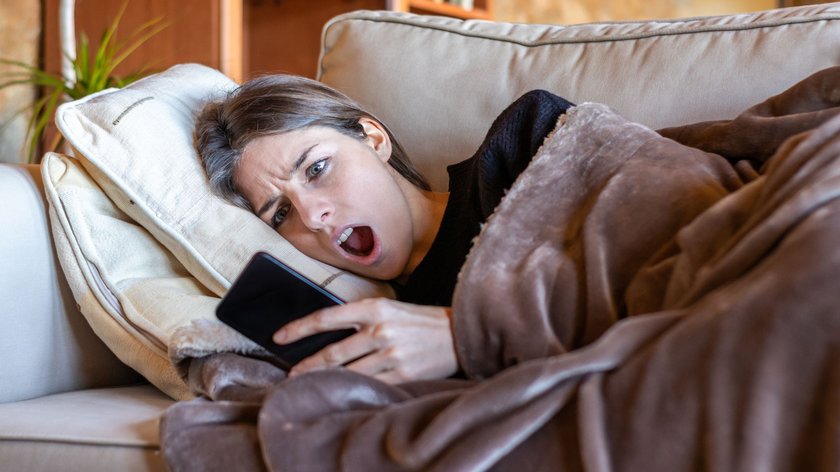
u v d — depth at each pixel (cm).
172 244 117
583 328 83
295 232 117
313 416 75
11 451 87
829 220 63
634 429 63
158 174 117
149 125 120
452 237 116
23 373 112
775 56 116
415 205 124
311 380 77
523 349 81
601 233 86
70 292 118
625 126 98
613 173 93
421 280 117
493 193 110
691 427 61
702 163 92
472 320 85
